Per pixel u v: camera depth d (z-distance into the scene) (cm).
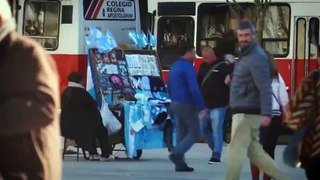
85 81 3259
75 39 3716
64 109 2753
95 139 2816
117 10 3341
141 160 2905
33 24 3847
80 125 2764
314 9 3900
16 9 2850
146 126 2881
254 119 1791
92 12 3416
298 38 3919
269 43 3941
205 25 4041
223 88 2859
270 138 2177
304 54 3909
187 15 4050
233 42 3947
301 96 1176
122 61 2953
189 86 2484
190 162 2862
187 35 4044
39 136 684
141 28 3469
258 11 3853
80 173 2405
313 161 1159
